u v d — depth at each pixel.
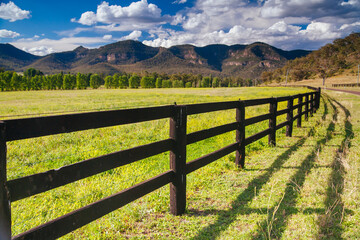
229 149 4.38
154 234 2.68
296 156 5.49
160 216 3.10
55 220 1.87
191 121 9.99
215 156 3.92
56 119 1.88
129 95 40.22
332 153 5.55
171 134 3.00
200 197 3.63
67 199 3.52
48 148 6.43
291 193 3.62
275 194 3.61
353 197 3.25
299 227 2.72
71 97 38.97
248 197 3.56
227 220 2.97
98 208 2.19
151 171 4.68
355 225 2.69
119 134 7.92
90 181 4.16
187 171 3.21
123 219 2.98
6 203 1.55
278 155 5.66
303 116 11.59
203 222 2.94
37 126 1.77
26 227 2.72
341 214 2.93
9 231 1.57
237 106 4.59
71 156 5.45
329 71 102.81
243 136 4.75
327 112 12.65
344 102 18.12
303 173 4.39
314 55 125.94
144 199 3.52
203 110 3.56
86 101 27.09
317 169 4.53
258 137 5.56
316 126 9.27
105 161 2.22
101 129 8.74
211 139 7.76
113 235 2.65
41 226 1.78
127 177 4.27
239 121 4.66
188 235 2.67
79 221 2.04
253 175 4.46
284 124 7.22
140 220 3.01
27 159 5.36
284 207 3.20
